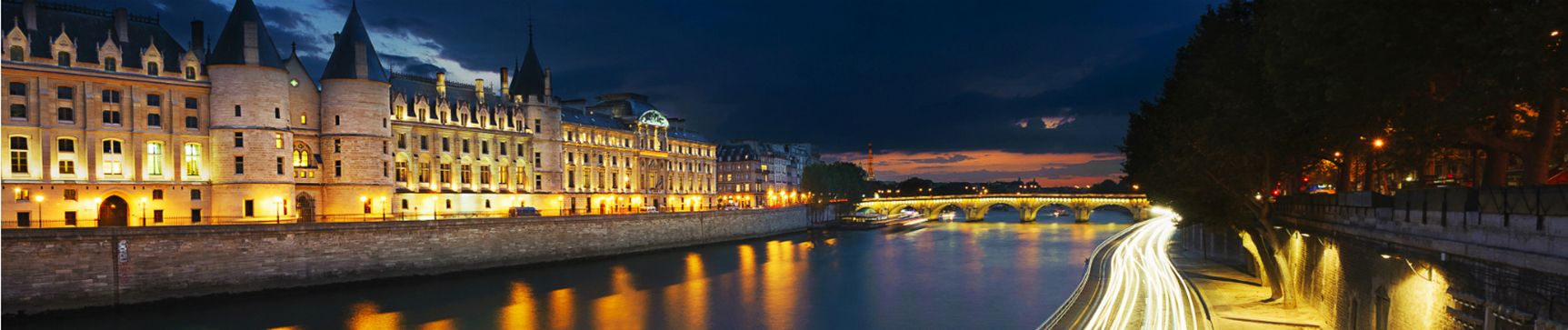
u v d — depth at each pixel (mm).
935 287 73500
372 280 74188
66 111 70875
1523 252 19906
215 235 63719
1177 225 62656
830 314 61125
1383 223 30172
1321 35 27844
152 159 75000
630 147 142250
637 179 144000
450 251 81438
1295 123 38062
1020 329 54719
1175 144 49844
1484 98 24062
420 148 100562
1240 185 44438
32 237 55000
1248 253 64250
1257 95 39625
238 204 76812
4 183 66438
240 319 57312
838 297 68500
